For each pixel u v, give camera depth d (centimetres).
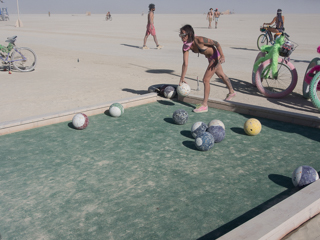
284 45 758
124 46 1853
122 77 1004
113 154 444
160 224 293
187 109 673
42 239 274
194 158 435
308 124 569
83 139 497
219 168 405
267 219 273
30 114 618
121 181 371
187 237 276
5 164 411
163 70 1137
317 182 337
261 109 618
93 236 278
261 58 815
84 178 377
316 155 447
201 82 948
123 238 275
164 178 378
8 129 516
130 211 313
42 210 315
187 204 324
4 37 2288
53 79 959
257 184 366
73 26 3997
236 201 330
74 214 309
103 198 336
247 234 253
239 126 569
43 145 472
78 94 778
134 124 571
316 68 710
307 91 761
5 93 779
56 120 571
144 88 855
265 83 940
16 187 356
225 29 3425
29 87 847
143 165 412
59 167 404
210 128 490
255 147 475
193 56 1495
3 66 1105
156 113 641
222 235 275
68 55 1471
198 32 2911
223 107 671
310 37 2353
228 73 1098
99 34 2680
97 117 608
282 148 471
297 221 284
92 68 1156
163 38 2356
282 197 339
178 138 508
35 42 1998
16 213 310
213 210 315
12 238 275
